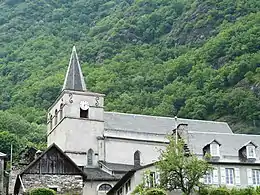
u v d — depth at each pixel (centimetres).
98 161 7362
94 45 17838
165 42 18075
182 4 19962
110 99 12600
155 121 8019
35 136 11738
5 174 6322
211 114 12488
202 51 15375
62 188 5306
